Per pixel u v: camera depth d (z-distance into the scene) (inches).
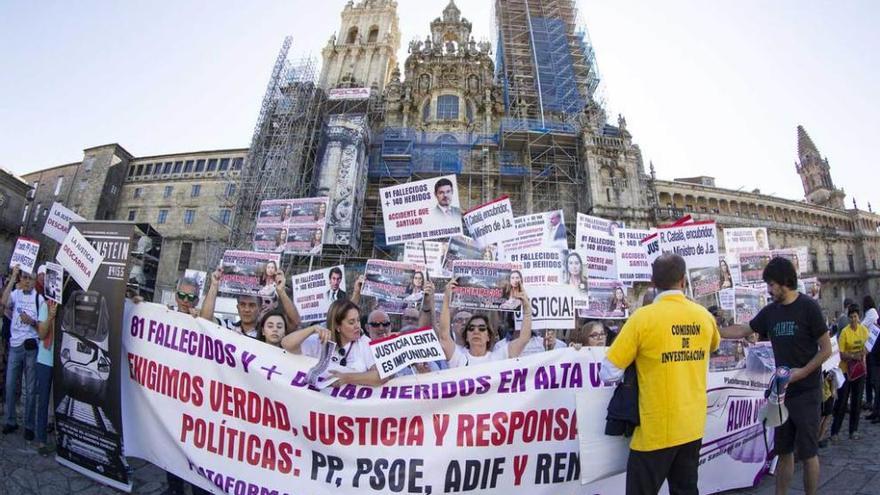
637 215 1396.4
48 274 253.3
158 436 214.7
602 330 272.2
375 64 1833.2
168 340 223.9
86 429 228.2
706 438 231.0
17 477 223.0
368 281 379.6
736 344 297.6
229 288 377.1
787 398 205.6
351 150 1312.7
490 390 197.0
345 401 190.5
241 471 194.7
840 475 260.8
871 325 401.4
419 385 195.8
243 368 205.3
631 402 157.1
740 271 432.1
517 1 1932.8
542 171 1472.7
